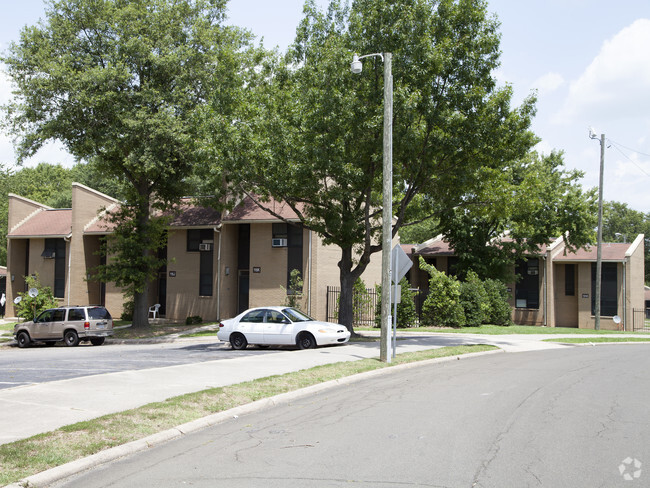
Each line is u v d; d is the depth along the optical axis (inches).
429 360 621.9
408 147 728.3
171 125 1012.5
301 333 729.0
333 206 806.5
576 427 311.7
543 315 1485.0
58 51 1040.2
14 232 1594.5
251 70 861.2
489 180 840.3
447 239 1455.5
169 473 238.8
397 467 239.5
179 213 1233.4
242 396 388.8
